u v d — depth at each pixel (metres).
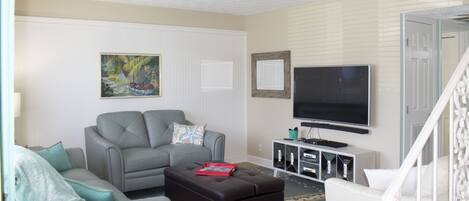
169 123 5.48
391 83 4.52
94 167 4.66
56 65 4.98
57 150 3.83
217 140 5.05
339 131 5.15
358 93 4.74
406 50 4.14
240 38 6.54
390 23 4.51
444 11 4.04
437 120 1.76
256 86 6.36
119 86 5.44
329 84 5.08
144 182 4.62
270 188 3.60
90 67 5.21
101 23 5.24
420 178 1.73
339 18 5.07
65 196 2.02
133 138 5.10
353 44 4.91
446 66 5.53
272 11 6.05
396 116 4.49
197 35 6.07
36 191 2.03
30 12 4.79
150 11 5.64
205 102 6.20
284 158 5.28
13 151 0.93
